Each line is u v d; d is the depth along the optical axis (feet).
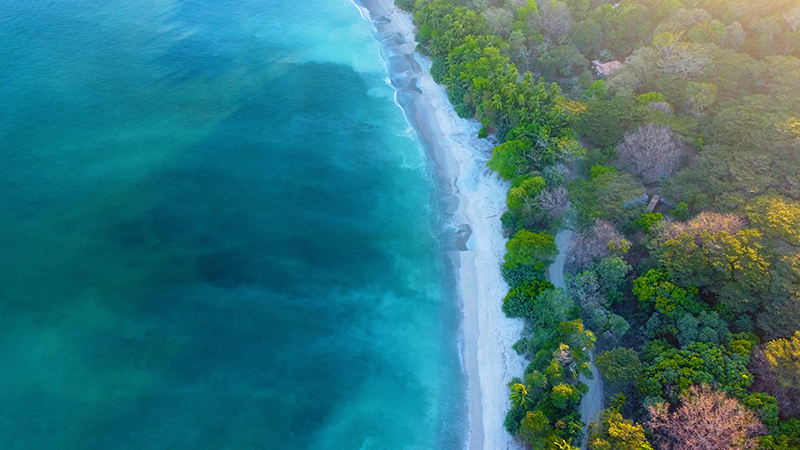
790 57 320.91
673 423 178.50
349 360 236.84
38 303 249.34
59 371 226.79
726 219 234.17
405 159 325.83
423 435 215.10
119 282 258.98
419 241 283.59
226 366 232.32
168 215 289.74
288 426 215.92
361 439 213.66
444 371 233.76
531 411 198.39
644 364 204.03
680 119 290.76
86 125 336.90
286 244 279.49
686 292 220.23
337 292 260.83
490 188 301.02
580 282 231.09
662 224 241.14
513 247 247.29
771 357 186.70
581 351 203.51
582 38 364.79
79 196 295.69
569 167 284.41
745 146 270.46
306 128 343.46
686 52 317.42
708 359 195.83
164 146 326.44
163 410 217.56
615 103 296.10
